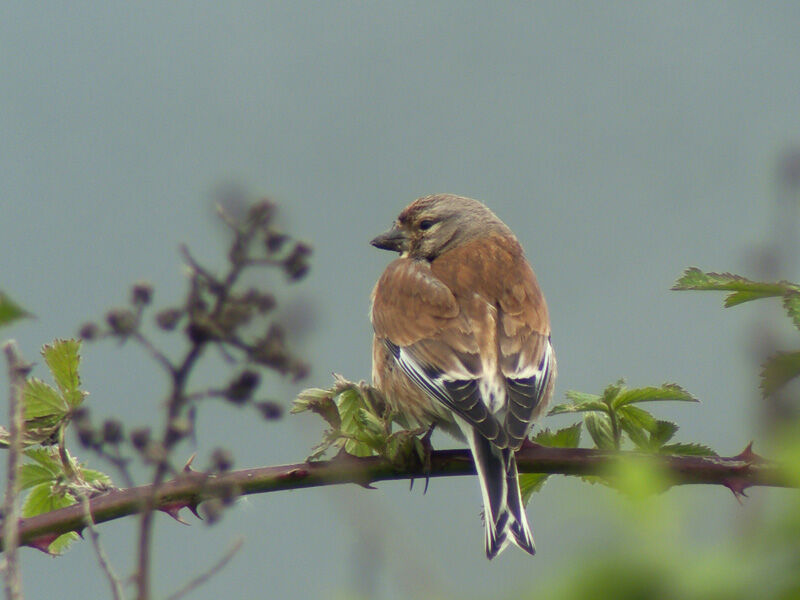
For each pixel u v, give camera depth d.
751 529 2.71
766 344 4.38
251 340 3.24
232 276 3.27
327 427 5.88
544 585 2.73
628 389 5.71
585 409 5.74
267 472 5.63
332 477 5.69
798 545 2.67
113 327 3.20
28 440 5.55
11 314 3.69
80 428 3.38
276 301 3.29
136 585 3.11
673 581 2.64
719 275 4.67
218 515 3.94
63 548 5.65
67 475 5.58
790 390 3.45
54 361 5.60
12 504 3.62
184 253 3.27
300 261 3.31
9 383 3.71
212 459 3.85
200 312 3.19
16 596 3.54
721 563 2.65
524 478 6.22
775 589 2.61
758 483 3.27
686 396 5.70
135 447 3.33
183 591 3.69
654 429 5.73
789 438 3.30
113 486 5.56
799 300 4.43
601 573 2.67
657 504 2.79
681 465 5.12
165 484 5.23
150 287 3.24
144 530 3.14
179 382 3.20
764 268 4.29
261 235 3.30
